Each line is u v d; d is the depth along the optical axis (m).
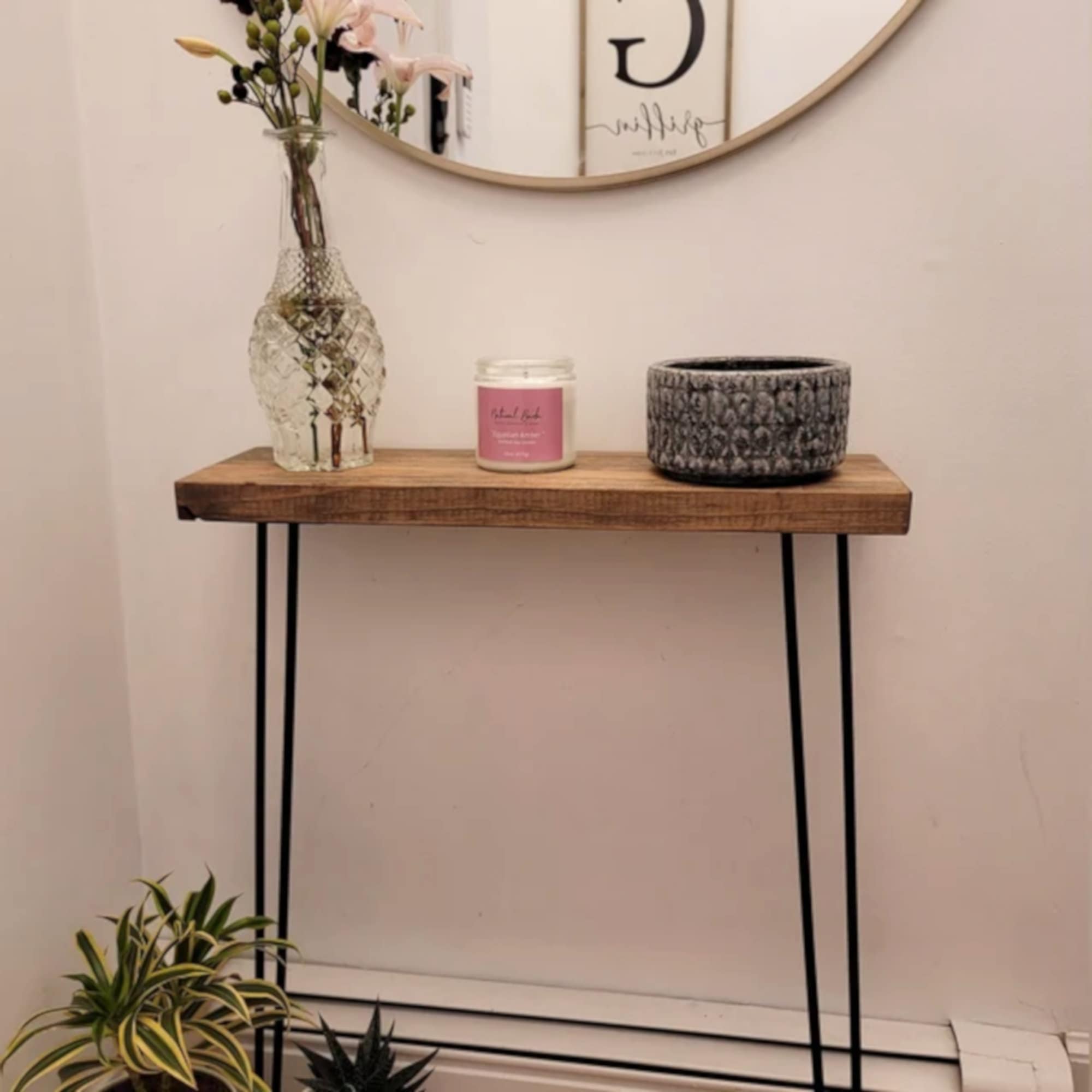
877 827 0.93
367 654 0.96
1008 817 0.91
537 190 0.85
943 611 0.88
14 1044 0.77
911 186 0.81
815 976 0.85
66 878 0.90
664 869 0.97
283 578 0.96
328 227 0.79
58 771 0.89
